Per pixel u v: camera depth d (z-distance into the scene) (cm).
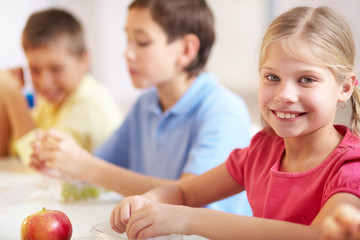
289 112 74
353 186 70
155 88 160
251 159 92
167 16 139
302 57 72
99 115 193
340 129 83
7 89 192
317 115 74
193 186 97
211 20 151
